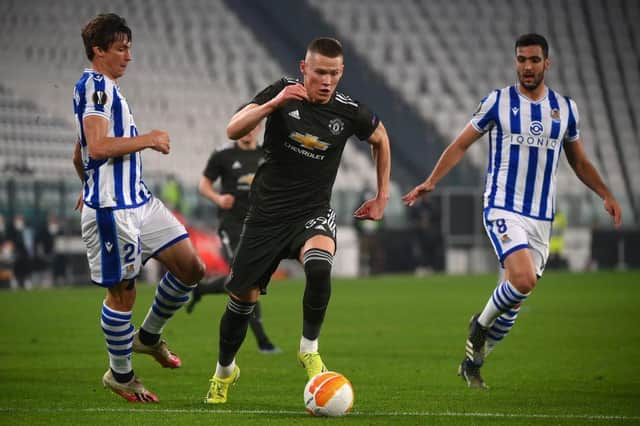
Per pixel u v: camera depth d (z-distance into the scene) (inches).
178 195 3425.2
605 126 5211.6
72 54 4360.2
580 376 1179.9
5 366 1253.7
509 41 5418.3
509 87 1040.2
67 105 4097.0
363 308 2297.0
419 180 4606.3
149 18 4820.4
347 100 920.3
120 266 905.5
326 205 924.6
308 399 850.1
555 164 1026.1
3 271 3164.4
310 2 5206.7
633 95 5393.7
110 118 887.1
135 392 941.8
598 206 4296.3
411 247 3912.4
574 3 5674.2
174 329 1798.7
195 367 1256.8
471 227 3969.0
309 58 882.8
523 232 1008.9
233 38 4906.5
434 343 1576.0
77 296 2699.3
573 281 3346.5
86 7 4645.7
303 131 900.0
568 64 5438.0
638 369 1250.6
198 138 4281.5
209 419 834.8
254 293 921.5
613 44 5575.8
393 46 5177.2
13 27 4421.8
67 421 828.0
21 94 4065.0
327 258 880.3
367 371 1230.3
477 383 1041.5
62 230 3280.0
